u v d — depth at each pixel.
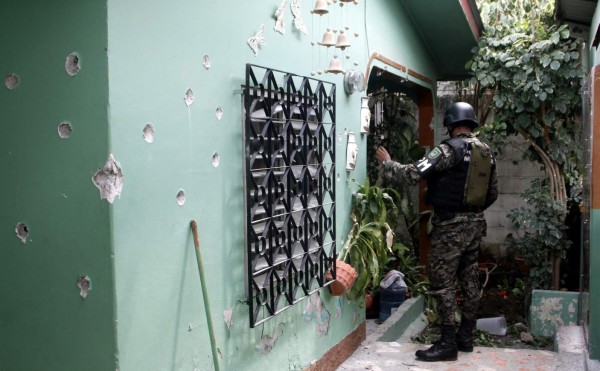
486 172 4.77
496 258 8.77
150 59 2.51
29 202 2.43
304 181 3.79
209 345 2.96
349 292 4.86
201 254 2.89
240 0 3.21
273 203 3.44
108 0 2.26
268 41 3.52
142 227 2.48
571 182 6.89
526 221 6.87
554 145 6.80
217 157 3.02
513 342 5.95
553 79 6.52
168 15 2.62
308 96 3.88
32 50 2.37
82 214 2.35
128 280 2.41
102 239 2.33
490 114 8.48
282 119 3.63
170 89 2.64
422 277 7.20
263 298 3.40
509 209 8.71
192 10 2.79
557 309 5.96
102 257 2.33
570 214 7.39
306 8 4.04
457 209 4.73
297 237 3.73
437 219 4.80
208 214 2.95
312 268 3.98
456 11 6.34
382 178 5.39
